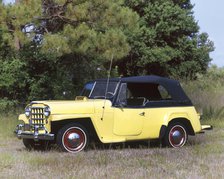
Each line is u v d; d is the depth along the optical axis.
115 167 8.27
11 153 9.85
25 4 14.18
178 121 11.23
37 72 17.31
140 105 10.79
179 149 10.62
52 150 10.27
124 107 10.60
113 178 7.36
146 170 7.98
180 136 11.22
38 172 7.86
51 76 17.41
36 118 10.13
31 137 10.07
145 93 11.12
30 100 16.97
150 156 9.52
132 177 7.44
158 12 28.16
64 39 14.71
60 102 10.26
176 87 11.41
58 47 14.69
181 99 11.36
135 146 11.26
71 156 9.44
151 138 10.91
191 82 25.17
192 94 19.33
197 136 12.99
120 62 27.98
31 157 9.31
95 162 8.77
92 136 10.42
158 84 11.21
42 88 17.17
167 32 28.17
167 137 11.04
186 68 29.44
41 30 15.91
